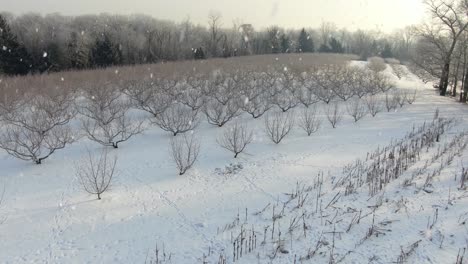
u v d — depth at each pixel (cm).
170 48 6044
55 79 2873
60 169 1340
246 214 939
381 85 2958
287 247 784
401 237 793
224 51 6297
